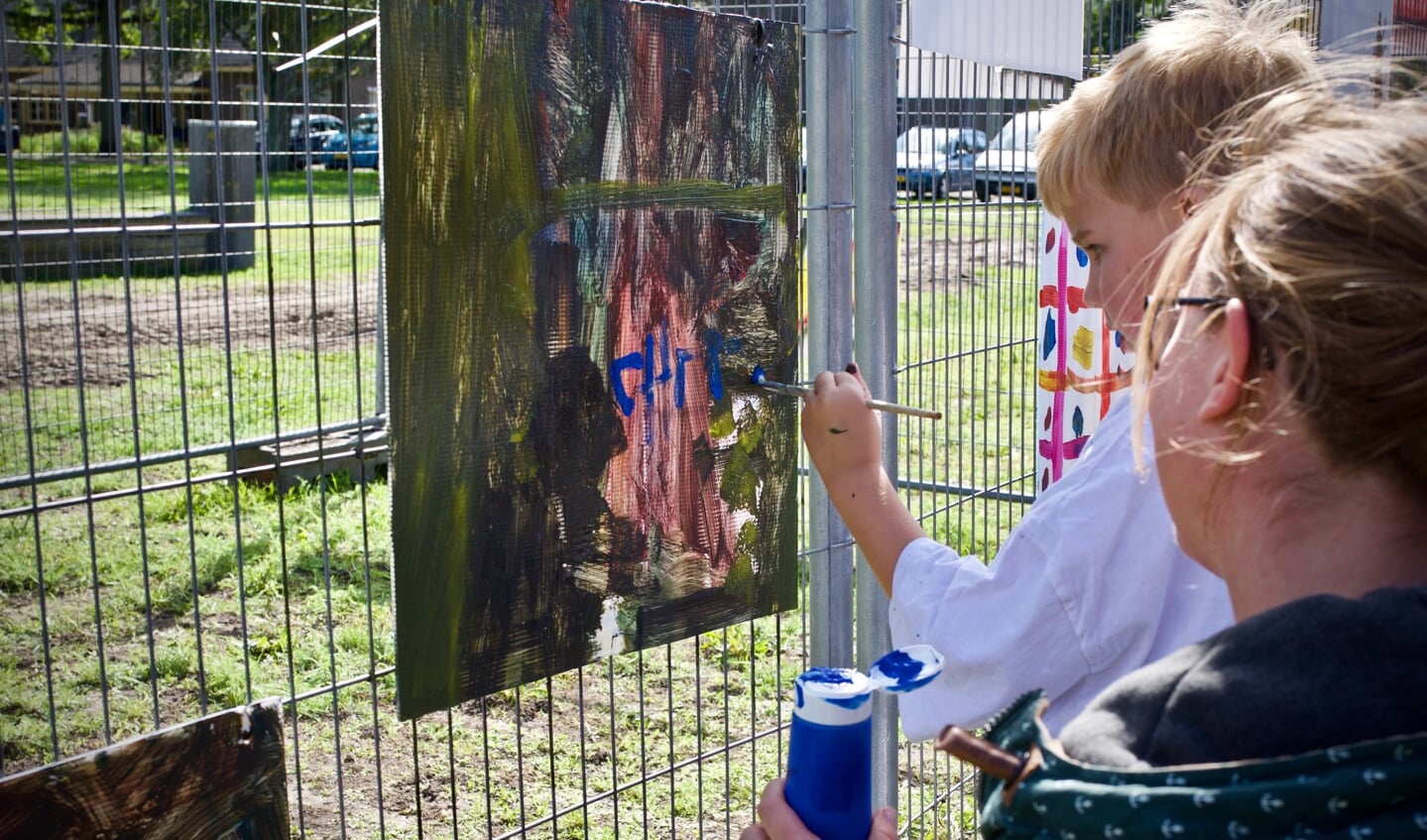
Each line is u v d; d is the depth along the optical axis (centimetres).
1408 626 66
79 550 472
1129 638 134
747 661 407
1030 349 740
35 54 431
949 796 306
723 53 183
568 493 168
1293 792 62
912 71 287
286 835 135
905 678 120
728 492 193
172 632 418
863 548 163
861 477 163
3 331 264
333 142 730
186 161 770
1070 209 154
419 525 151
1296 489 74
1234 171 102
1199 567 132
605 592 176
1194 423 78
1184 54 144
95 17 480
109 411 600
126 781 122
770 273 196
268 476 565
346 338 789
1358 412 69
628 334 174
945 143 270
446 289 150
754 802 221
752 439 196
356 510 550
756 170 191
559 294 163
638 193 173
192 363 703
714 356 188
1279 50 147
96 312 742
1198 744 68
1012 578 140
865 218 224
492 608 161
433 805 331
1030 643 136
